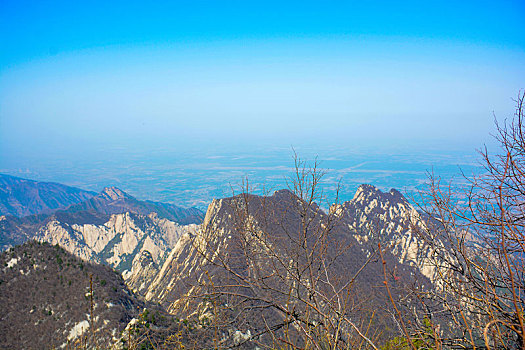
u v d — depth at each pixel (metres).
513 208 5.48
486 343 3.70
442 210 5.89
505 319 5.09
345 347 5.72
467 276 5.57
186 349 5.77
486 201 5.68
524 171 5.32
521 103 5.70
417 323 5.72
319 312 5.71
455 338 5.23
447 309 5.49
